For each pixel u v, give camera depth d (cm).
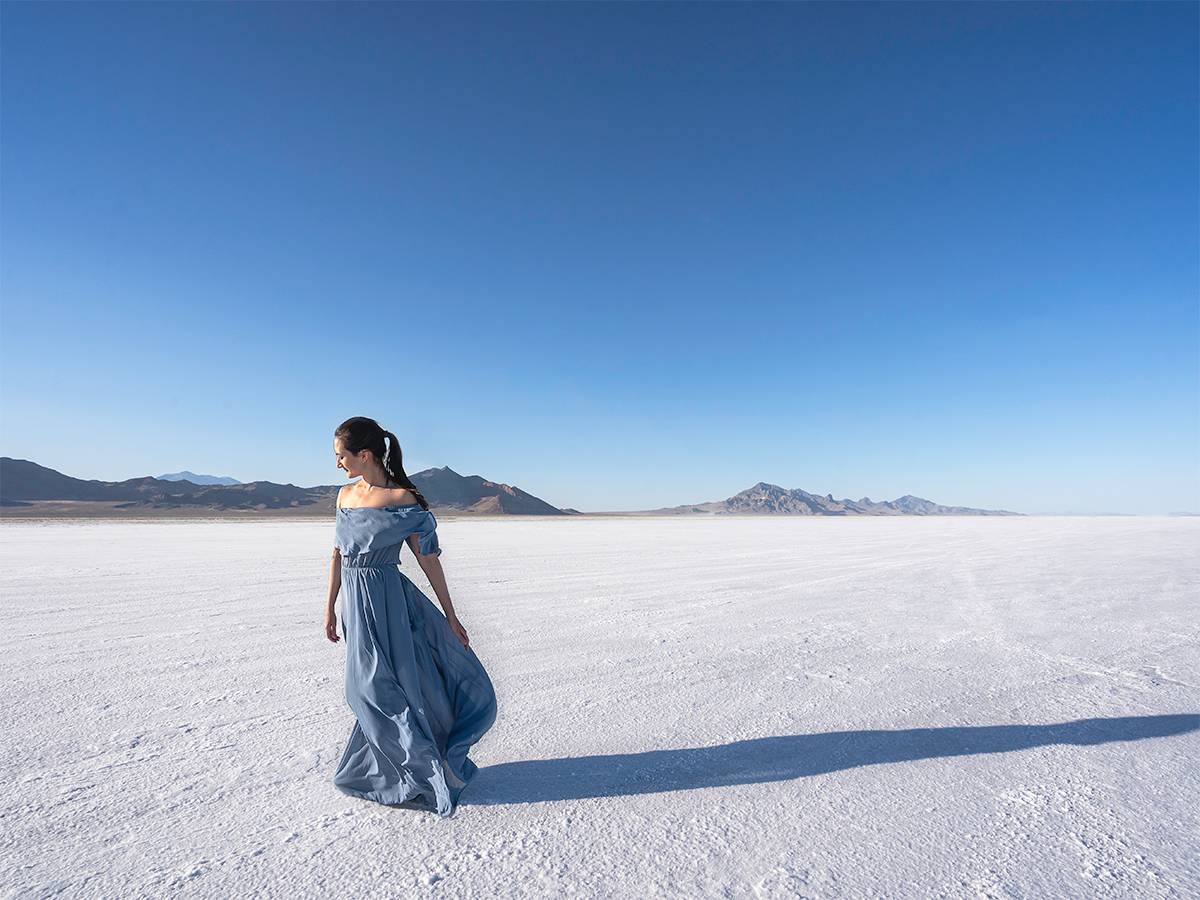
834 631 662
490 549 2003
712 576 1184
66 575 1162
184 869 223
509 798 281
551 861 228
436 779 262
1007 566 1391
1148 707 410
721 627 681
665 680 475
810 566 1393
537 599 885
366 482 293
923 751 337
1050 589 1002
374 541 276
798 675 490
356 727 289
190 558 1546
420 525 280
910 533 3538
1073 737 357
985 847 238
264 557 1575
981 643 605
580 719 387
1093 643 608
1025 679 480
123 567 1313
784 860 229
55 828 254
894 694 440
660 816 264
